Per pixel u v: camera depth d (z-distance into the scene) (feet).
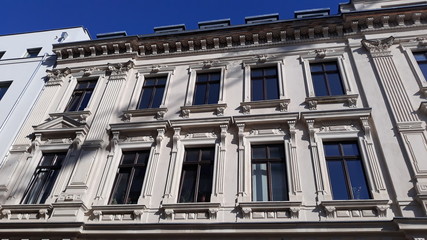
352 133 29.35
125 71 41.42
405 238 22.33
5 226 27.89
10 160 34.37
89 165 31.40
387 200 24.20
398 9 37.65
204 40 42.16
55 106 39.88
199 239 24.79
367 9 40.83
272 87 36.19
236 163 29.32
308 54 37.93
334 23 39.14
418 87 31.55
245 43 41.45
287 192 27.09
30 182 32.60
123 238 26.07
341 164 28.02
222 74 38.34
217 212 26.17
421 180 24.71
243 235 24.38
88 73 42.63
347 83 33.86
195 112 34.91
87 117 37.22
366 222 23.07
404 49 35.01
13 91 43.14
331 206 24.81
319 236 23.48
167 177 29.40
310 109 32.30
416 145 26.81
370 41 36.35
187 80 38.99
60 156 34.71
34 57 48.24
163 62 42.19
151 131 33.81
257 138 30.76
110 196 29.96
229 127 32.42
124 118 36.06
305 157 28.55
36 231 27.04
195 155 31.45
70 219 27.35
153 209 27.58
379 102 31.04
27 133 36.99
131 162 32.30
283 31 40.29
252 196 27.53
